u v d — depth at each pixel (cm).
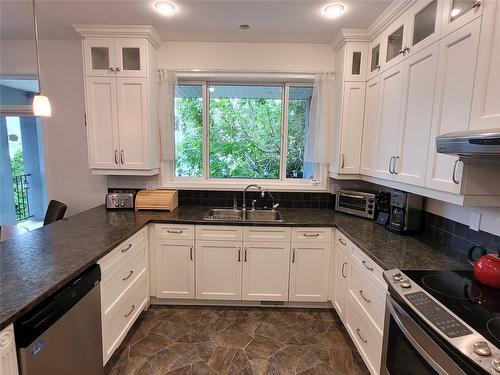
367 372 187
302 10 212
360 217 266
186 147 313
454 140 114
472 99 127
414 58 175
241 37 268
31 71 287
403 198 208
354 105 258
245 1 200
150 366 189
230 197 303
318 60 283
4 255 156
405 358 127
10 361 102
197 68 283
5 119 303
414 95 176
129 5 207
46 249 167
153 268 255
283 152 314
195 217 257
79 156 299
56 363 125
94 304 157
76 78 289
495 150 97
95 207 291
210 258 253
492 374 80
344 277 225
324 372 187
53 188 303
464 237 174
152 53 264
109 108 256
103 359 170
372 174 239
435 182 153
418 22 176
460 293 126
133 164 263
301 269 253
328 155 290
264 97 313
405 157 187
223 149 318
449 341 94
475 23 125
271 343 214
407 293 126
